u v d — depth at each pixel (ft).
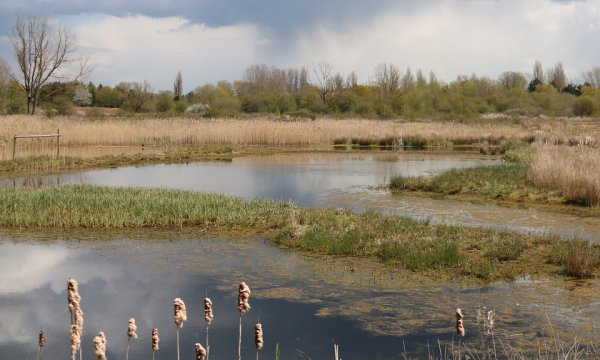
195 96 291.58
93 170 85.40
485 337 25.27
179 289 31.68
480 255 37.86
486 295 30.81
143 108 234.79
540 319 27.37
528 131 152.05
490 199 61.57
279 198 61.31
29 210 48.06
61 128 122.93
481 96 326.44
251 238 43.04
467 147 135.03
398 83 266.77
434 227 44.32
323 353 23.59
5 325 26.43
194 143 128.57
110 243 41.29
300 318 27.53
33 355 23.18
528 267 35.65
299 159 106.83
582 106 282.15
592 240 42.45
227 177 79.30
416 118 237.45
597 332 25.84
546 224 48.57
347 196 63.62
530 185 65.46
